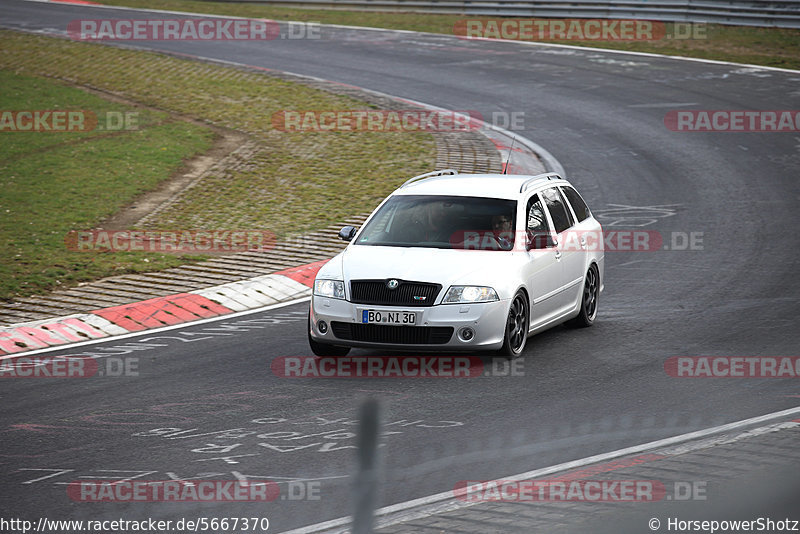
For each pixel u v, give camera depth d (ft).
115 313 143.02
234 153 255.09
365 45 406.00
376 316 112.98
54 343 131.03
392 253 119.55
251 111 298.97
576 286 132.67
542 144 265.13
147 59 365.81
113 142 263.29
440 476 80.12
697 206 209.56
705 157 250.57
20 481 81.00
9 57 366.63
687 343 124.57
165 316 143.02
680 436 88.94
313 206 209.46
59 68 352.90
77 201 211.61
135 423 96.84
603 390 104.99
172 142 264.31
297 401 103.04
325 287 116.67
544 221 129.59
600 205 212.23
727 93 315.99
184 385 110.42
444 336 112.16
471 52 391.86
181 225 195.93
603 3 428.56
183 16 473.26
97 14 472.44
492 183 131.75
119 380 113.19
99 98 314.35
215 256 174.40
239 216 202.49
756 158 248.73
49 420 98.58
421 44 407.85
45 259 170.91
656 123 284.41
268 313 144.97
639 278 161.68
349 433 91.97
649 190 223.51
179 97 315.78
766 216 200.13
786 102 302.25
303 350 124.98
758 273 161.48
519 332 119.24
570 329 134.62
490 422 94.53
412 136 270.67
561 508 72.13
